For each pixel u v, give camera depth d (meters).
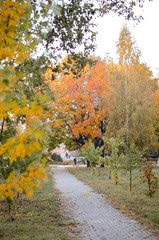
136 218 7.22
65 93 25.30
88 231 5.99
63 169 31.20
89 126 26.94
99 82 27.97
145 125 25.02
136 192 11.91
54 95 3.85
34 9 4.17
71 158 57.72
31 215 7.29
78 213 7.98
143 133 24.66
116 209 8.52
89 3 8.36
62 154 60.72
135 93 27.19
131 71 28.78
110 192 12.02
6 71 1.93
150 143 25.59
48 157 3.55
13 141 2.15
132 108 25.88
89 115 28.53
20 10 2.70
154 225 6.43
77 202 9.86
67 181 17.67
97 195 11.48
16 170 4.73
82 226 6.45
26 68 4.62
